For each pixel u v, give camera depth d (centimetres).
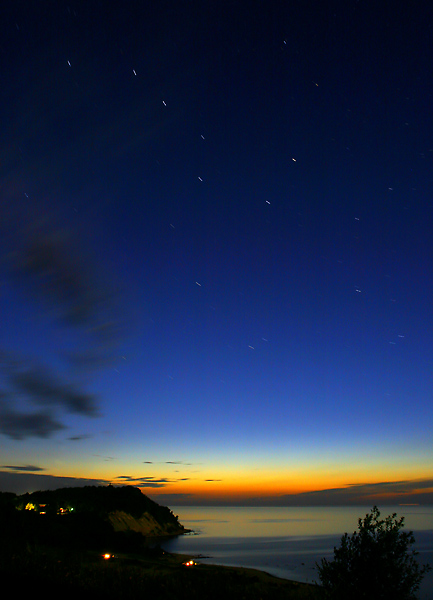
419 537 8881
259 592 1249
